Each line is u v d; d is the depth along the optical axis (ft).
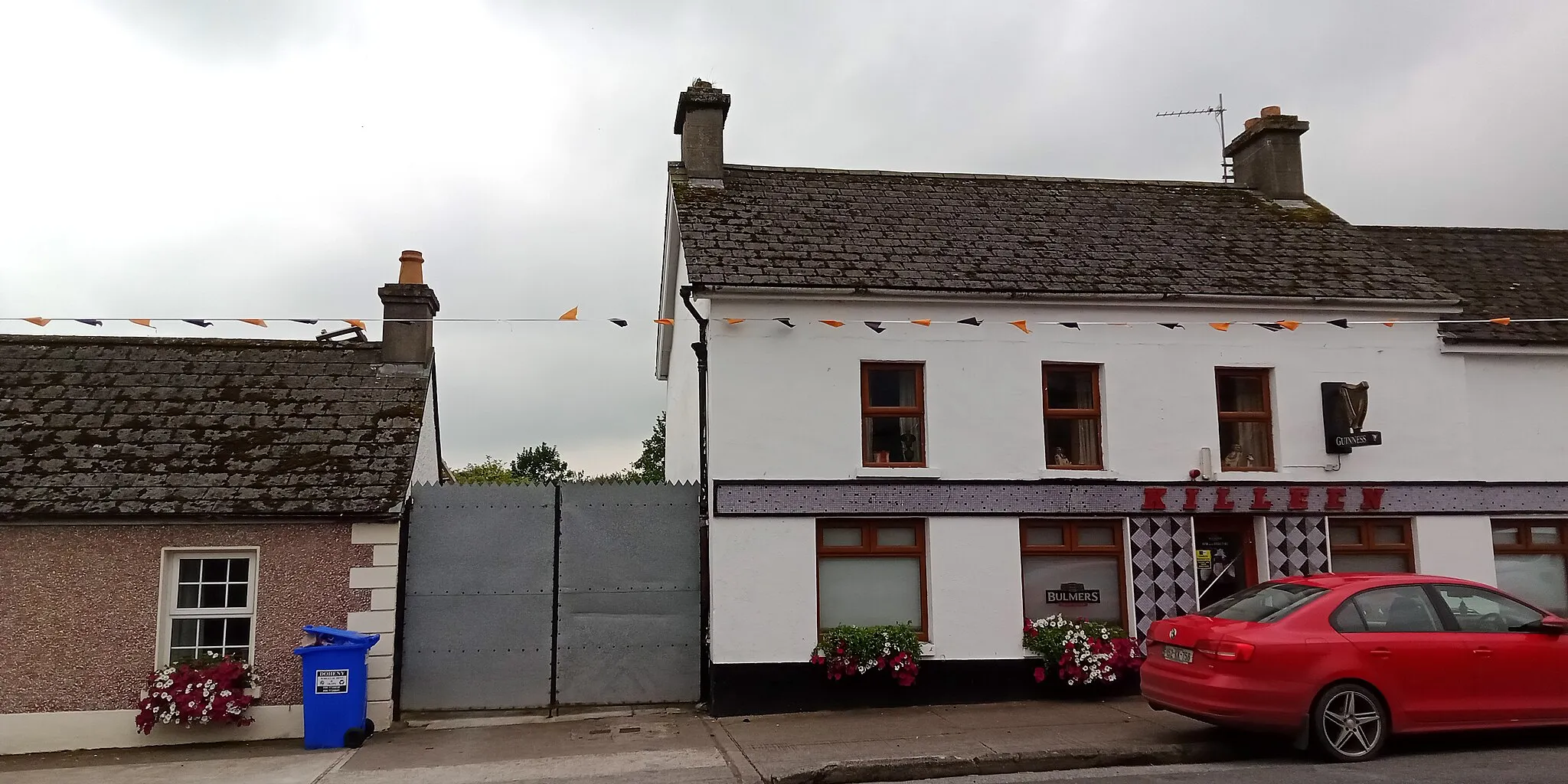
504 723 36.70
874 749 30.60
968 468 39.83
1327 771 26.84
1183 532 41.11
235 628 35.99
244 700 34.30
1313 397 42.75
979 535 39.60
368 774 29.40
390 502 36.29
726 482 38.14
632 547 39.52
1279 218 51.24
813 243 43.11
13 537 34.68
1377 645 28.27
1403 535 43.34
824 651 37.42
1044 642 38.58
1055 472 40.42
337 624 35.78
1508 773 26.18
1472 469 43.55
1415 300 43.55
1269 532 41.65
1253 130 55.16
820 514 38.55
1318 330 43.21
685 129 48.96
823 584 39.32
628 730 34.73
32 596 34.53
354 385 41.86
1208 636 28.73
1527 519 44.60
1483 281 50.31
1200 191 53.88
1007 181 52.21
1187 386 41.91
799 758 29.73
